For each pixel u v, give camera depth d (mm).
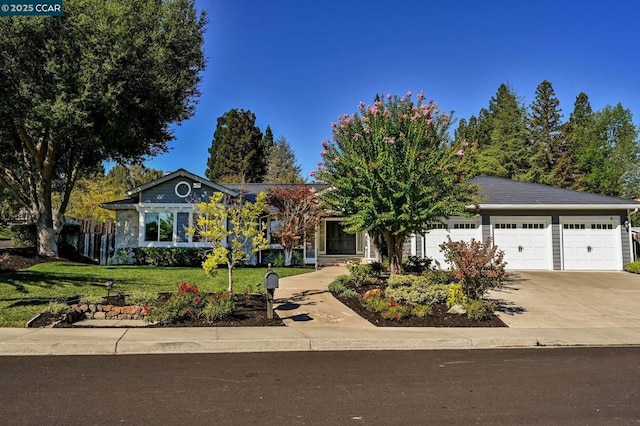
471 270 11227
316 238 21562
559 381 6301
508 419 4770
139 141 17875
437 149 12883
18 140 18906
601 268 19625
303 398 5371
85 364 6883
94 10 14672
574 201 19812
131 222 21297
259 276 15586
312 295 13094
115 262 20781
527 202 19688
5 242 31125
